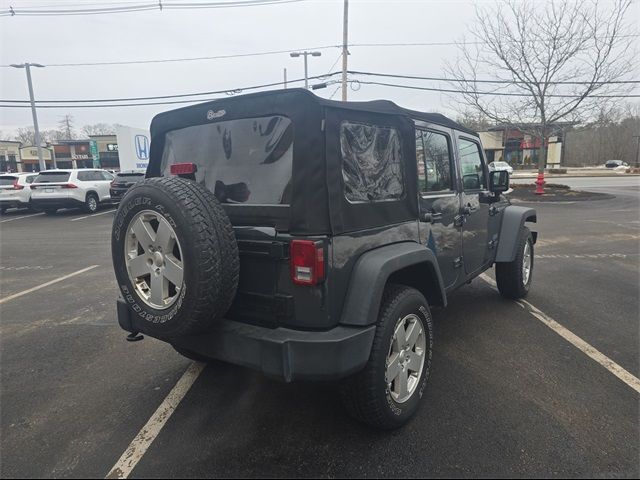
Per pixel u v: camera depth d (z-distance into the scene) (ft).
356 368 7.75
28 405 10.30
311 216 7.59
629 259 24.59
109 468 8.05
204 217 7.46
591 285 19.29
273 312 7.94
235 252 7.86
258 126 8.48
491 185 15.21
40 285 21.56
